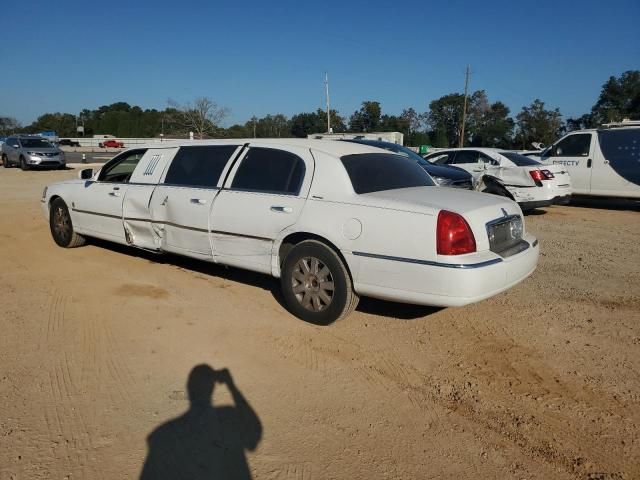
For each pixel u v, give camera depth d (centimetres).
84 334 451
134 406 339
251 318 489
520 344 439
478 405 346
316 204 459
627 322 488
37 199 1381
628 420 329
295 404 345
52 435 306
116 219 650
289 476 276
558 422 328
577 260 721
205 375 382
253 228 496
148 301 533
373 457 293
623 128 1224
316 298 464
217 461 287
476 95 7238
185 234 559
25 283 592
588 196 1277
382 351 424
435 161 1305
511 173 1115
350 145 523
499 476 279
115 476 273
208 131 5416
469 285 395
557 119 6544
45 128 9938
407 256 409
